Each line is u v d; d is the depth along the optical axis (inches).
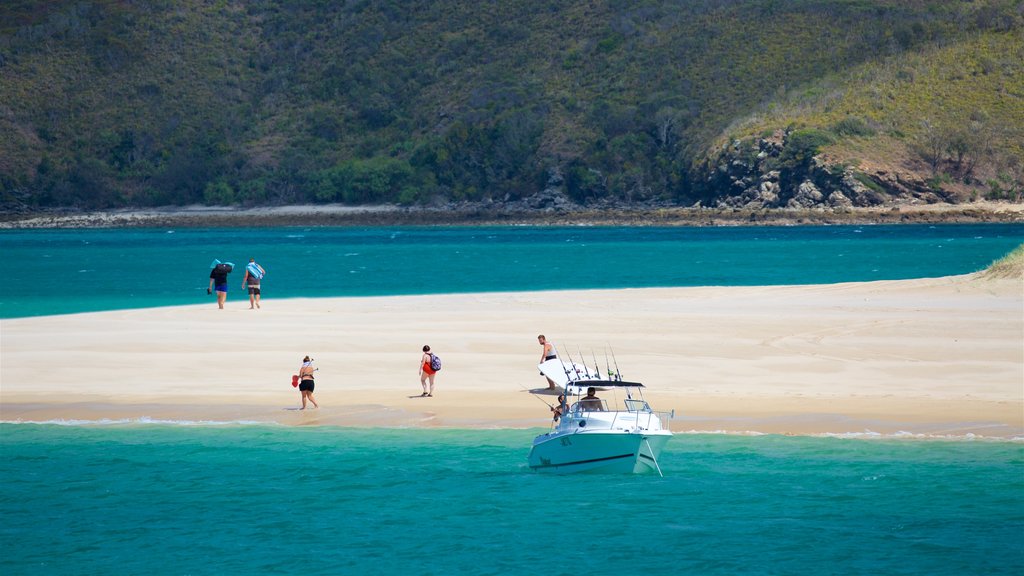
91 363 2864.2
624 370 2701.8
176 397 2492.6
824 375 2632.9
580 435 1806.1
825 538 1572.3
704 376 2635.3
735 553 1521.9
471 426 2213.3
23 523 1672.0
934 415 2233.0
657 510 1695.4
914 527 1611.7
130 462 1983.3
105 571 1491.1
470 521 1662.2
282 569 1493.6
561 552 1535.4
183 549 1566.2
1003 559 1492.4
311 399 2374.5
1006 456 1950.1
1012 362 2738.7
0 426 2242.9
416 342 3139.8
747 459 1952.5
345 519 1680.6
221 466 1953.7
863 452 1985.7
